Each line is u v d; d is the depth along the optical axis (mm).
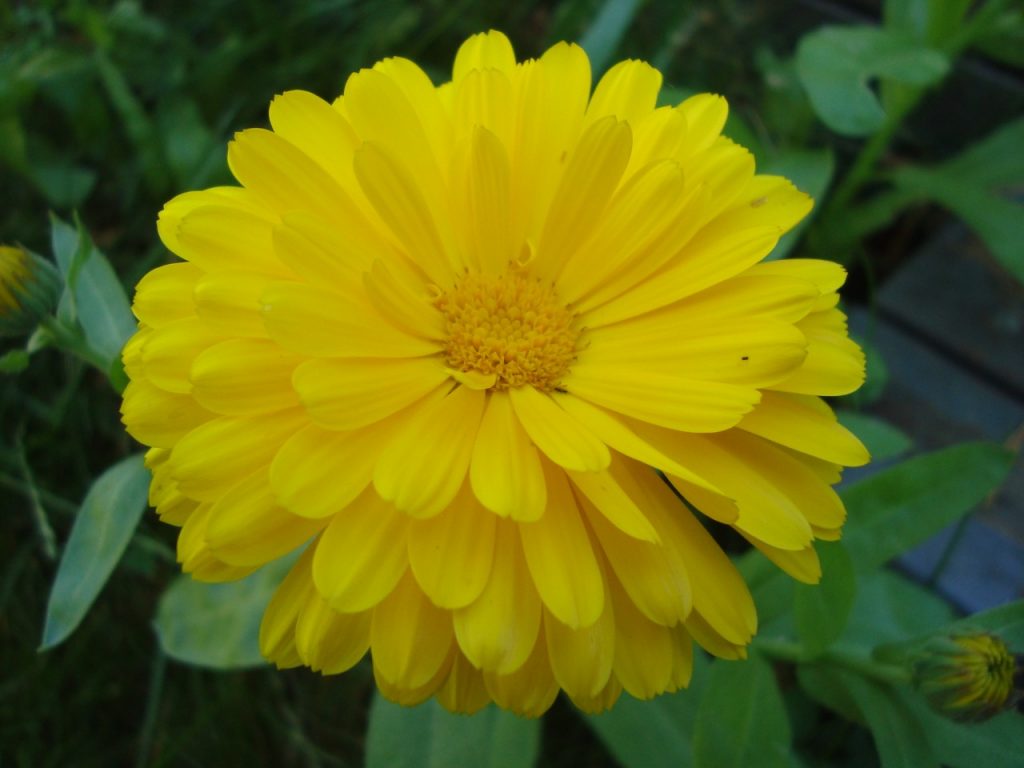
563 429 92
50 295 115
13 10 196
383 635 87
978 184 170
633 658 91
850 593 109
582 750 146
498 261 108
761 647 121
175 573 152
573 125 106
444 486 85
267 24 192
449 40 201
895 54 144
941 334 176
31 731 140
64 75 177
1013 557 149
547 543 86
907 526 118
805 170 144
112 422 161
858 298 192
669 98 146
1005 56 167
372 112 98
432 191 103
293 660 92
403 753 121
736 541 158
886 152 207
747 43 208
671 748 123
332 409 85
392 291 94
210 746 141
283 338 84
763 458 95
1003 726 108
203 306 86
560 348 105
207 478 86
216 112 187
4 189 179
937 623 137
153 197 180
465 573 84
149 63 186
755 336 91
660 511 93
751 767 108
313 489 84
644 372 99
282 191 94
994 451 119
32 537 153
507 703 89
